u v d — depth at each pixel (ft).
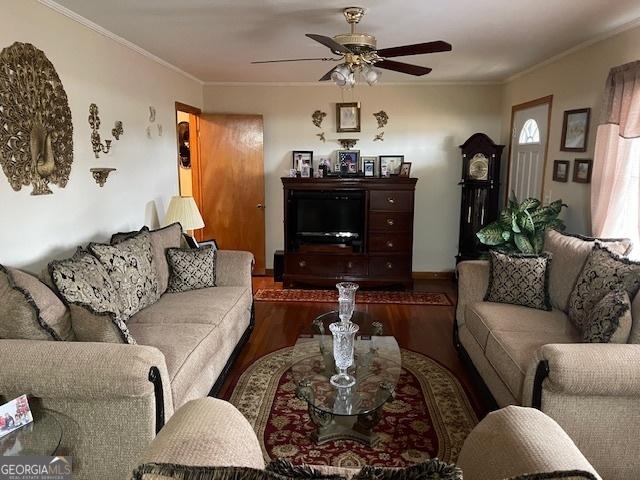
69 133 9.66
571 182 12.94
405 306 15.83
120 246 9.87
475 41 11.80
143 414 6.30
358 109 18.81
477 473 4.05
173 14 9.58
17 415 5.77
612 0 8.65
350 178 17.24
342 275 17.88
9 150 7.95
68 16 9.48
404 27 10.44
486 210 17.80
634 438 6.67
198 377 8.44
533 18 9.79
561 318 9.55
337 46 8.57
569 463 3.51
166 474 2.70
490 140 17.33
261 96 18.95
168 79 15.24
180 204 13.61
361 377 8.07
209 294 11.41
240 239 19.36
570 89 13.00
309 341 9.76
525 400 7.14
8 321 6.55
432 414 9.09
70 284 7.52
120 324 6.96
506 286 10.49
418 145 19.03
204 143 18.70
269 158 19.43
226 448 3.80
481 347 9.57
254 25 10.34
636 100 9.79
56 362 6.06
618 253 9.55
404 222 17.48
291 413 9.11
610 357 6.40
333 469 3.97
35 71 8.54
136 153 12.94
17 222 8.20
